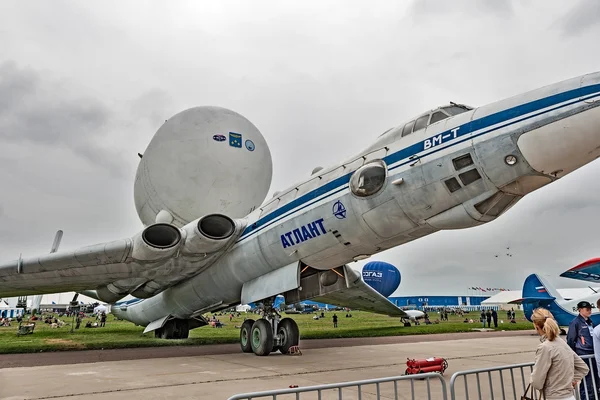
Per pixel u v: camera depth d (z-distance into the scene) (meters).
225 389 6.24
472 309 76.62
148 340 14.88
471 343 13.56
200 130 14.40
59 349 12.21
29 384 6.76
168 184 13.99
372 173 8.05
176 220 14.05
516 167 6.48
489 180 6.75
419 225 7.88
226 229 10.74
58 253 10.45
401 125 8.40
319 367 8.30
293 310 61.69
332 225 8.75
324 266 9.74
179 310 14.02
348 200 8.45
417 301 75.94
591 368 4.71
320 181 9.34
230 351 11.57
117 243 10.28
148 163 14.53
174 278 11.92
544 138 6.14
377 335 17.09
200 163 14.00
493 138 6.63
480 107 7.23
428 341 14.41
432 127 7.67
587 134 5.85
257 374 7.53
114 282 11.94
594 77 6.05
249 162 14.72
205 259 11.04
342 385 3.33
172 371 7.98
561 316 20.14
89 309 59.38
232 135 14.59
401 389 6.26
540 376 3.44
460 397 5.76
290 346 10.38
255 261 10.39
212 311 13.84
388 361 9.16
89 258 10.34
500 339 15.21
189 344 13.66
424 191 7.39
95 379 7.18
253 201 14.84
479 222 7.30
